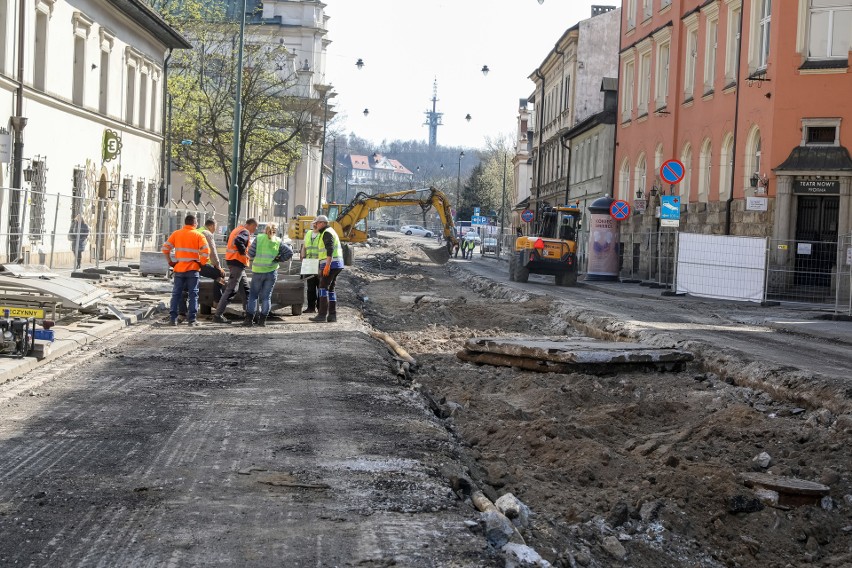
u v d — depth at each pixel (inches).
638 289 1424.7
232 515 241.1
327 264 761.0
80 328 621.9
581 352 560.4
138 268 1172.5
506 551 229.0
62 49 1234.6
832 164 1181.7
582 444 365.4
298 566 205.6
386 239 4052.7
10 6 1050.7
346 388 444.1
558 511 291.6
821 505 315.3
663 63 1740.9
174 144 2239.2
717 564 276.1
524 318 956.6
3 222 864.3
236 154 1596.9
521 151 4323.3
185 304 745.0
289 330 697.6
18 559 206.7
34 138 1139.9
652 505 299.6
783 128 1213.1
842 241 1011.3
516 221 3996.1
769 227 1227.2
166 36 1707.7
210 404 392.8
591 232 1737.2
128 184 1576.0
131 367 487.8
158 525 231.5
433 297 1181.7
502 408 454.3
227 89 2230.6
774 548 291.4
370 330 729.0
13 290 526.3
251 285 725.9
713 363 587.5
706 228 1434.5
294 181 3467.0
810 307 1083.9
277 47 2342.5
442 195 1895.9
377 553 214.4
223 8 2593.5
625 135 1956.2
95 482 268.2
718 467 347.9
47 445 311.7
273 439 329.7
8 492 256.4
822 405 455.8
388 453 313.1
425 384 537.3
